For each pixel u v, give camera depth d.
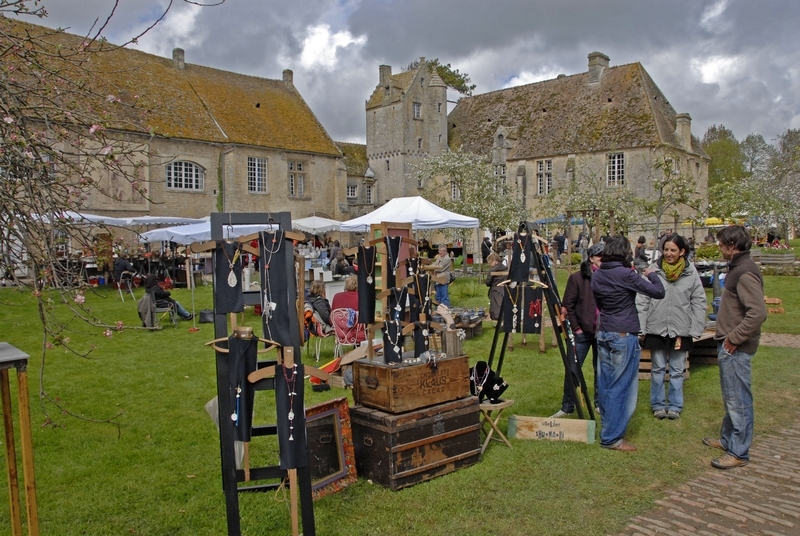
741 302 5.06
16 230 3.66
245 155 32.62
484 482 4.82
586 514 4.29
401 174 44.62
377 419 4.73
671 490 4.66
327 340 10.91
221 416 3.64
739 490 4.64
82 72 4.50
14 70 4.00
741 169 63.91
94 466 5.30
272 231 3.64
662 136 35.97
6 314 14.41
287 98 37.62
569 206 30.19
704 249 23.06
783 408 6.65
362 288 5.04
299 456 3.60
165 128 29.50
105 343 11.12
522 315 6.40
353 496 4.60
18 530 3.45
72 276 3.82
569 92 42.00
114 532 4.18
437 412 4.90
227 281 3.63
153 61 32.50
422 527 4.14
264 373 3.59
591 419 5.87
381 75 46.75
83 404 7.14
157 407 7.02
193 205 30.58
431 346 7.87
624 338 5.41
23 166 3.68
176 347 10.70
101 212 25.92
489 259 11.18
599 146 37.44
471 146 45.09
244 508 4.47
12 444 3.41
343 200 37.91
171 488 4.85
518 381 7.93
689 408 6.67
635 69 39.31
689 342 6.36
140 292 19.72
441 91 46.31
